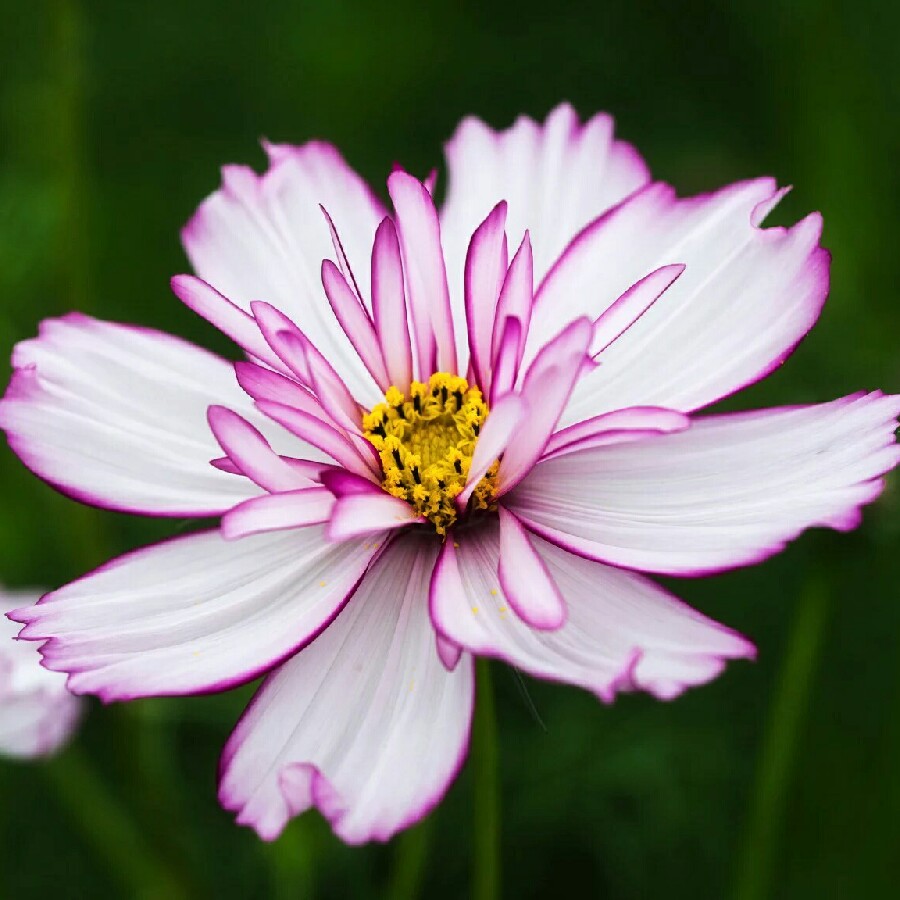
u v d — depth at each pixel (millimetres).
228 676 280
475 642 273
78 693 280
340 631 287
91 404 300
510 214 315
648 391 296
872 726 369
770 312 296
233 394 303
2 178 387
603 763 365
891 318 391
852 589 377
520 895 366
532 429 284
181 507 295
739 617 382
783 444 289
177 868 355
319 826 342
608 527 288
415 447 299
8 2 400
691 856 366
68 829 374
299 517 281
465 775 367
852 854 361
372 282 297
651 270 303
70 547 365
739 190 305
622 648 277
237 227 313
